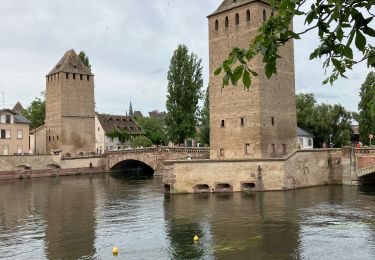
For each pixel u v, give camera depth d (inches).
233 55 254.5
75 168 3513.8
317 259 869.8
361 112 2989.7
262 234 1096.2
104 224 1286.9
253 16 2167.8
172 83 3228.3
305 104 4045.3
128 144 4746.6
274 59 252.2
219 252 941.8
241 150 2197.3
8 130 3614.7
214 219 1309.1
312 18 235.3
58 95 3973.9
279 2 247.1
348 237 1039.0
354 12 217.6
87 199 1891.0
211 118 2351.1
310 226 1174.3
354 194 1818.4
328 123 3540.8
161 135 5147.6
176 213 1435.8
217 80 2326.5
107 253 959.6
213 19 2365.9
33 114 5022.1
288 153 2134.6
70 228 1241.4
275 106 2222.0
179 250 967.0
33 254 963.3
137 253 951.6
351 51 238.4
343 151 2233.0
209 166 1959.9
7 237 1138.7
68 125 3978.8
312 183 2166.6
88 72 4128.9
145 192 2098.9
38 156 3334.2
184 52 3230.8
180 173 1956.2
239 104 2213.3
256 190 1937.7
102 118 4719.5
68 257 935.0
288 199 1688.0
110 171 3678.6
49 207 1669.5
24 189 2391.7
